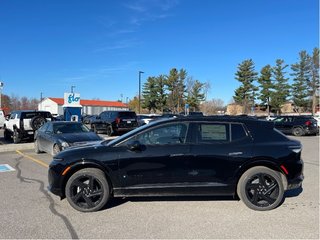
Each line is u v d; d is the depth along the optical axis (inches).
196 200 255.6
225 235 188.4
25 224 207.6
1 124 986.1
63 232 194.4
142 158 234.7
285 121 980.6
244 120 247.3
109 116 940.6
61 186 237.5
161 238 184.9
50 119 724.7
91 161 233.9
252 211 230.5
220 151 236.2
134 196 239.5
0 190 290.8
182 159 235.1
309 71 2832.2
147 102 3176.7
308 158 474.3
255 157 235.3
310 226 201.8
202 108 3065.9
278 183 234.2
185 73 3090.6
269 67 2790.4
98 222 211.0
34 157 494.9
